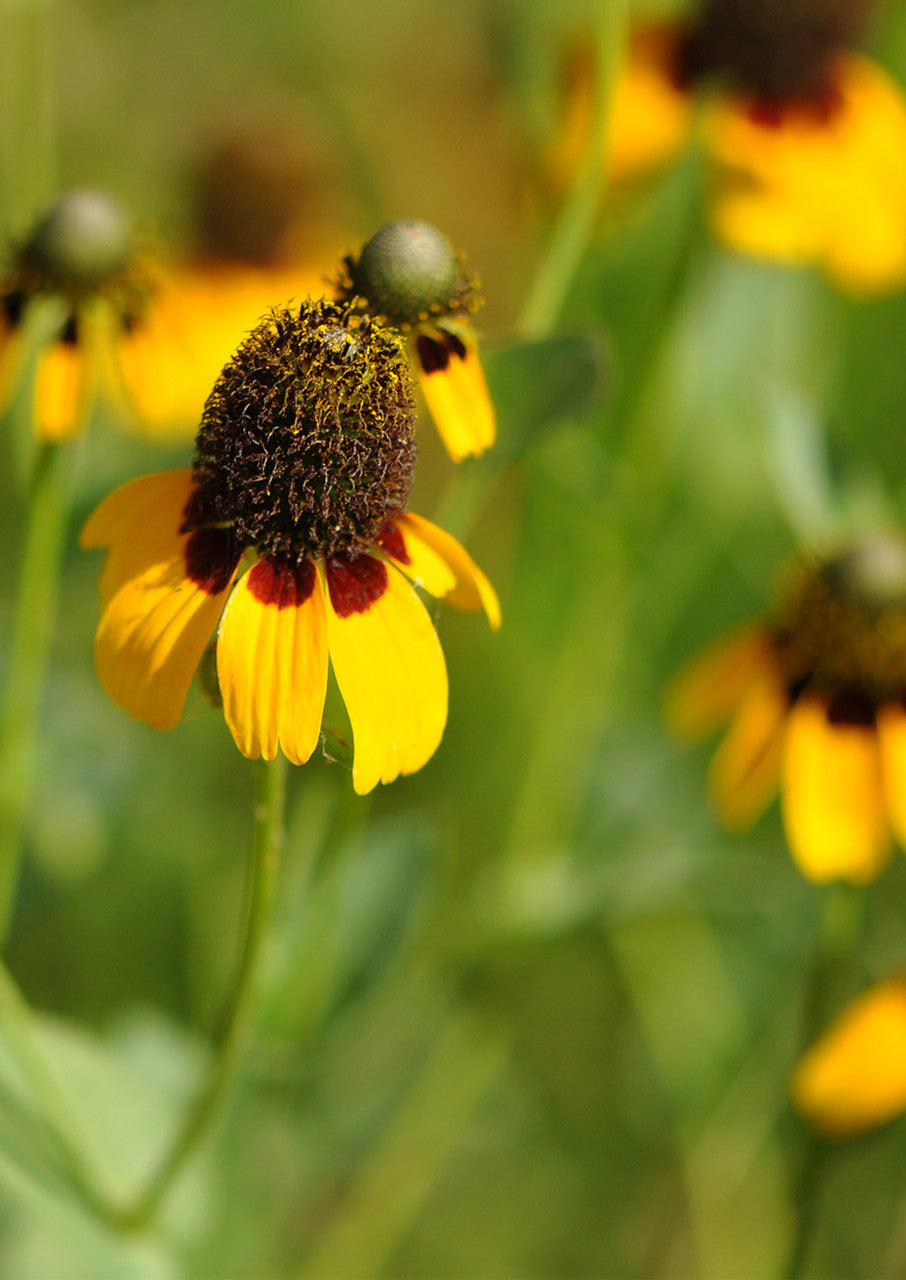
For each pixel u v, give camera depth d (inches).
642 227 22.2
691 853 19.1
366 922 17.5
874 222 19.4
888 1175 21.1
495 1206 21.9
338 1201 21.7
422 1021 20.6
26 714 16.3
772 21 19.5
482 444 15.2
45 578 16.3
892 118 20.4
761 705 17.5
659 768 19.5
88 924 20.3
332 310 14.7
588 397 15.9
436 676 14.5
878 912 22.7
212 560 14.4
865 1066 16.4
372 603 14.5
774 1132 21.1
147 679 14.3
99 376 17.5
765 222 18.8
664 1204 22.1
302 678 14.2
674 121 19.6
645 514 19.6
